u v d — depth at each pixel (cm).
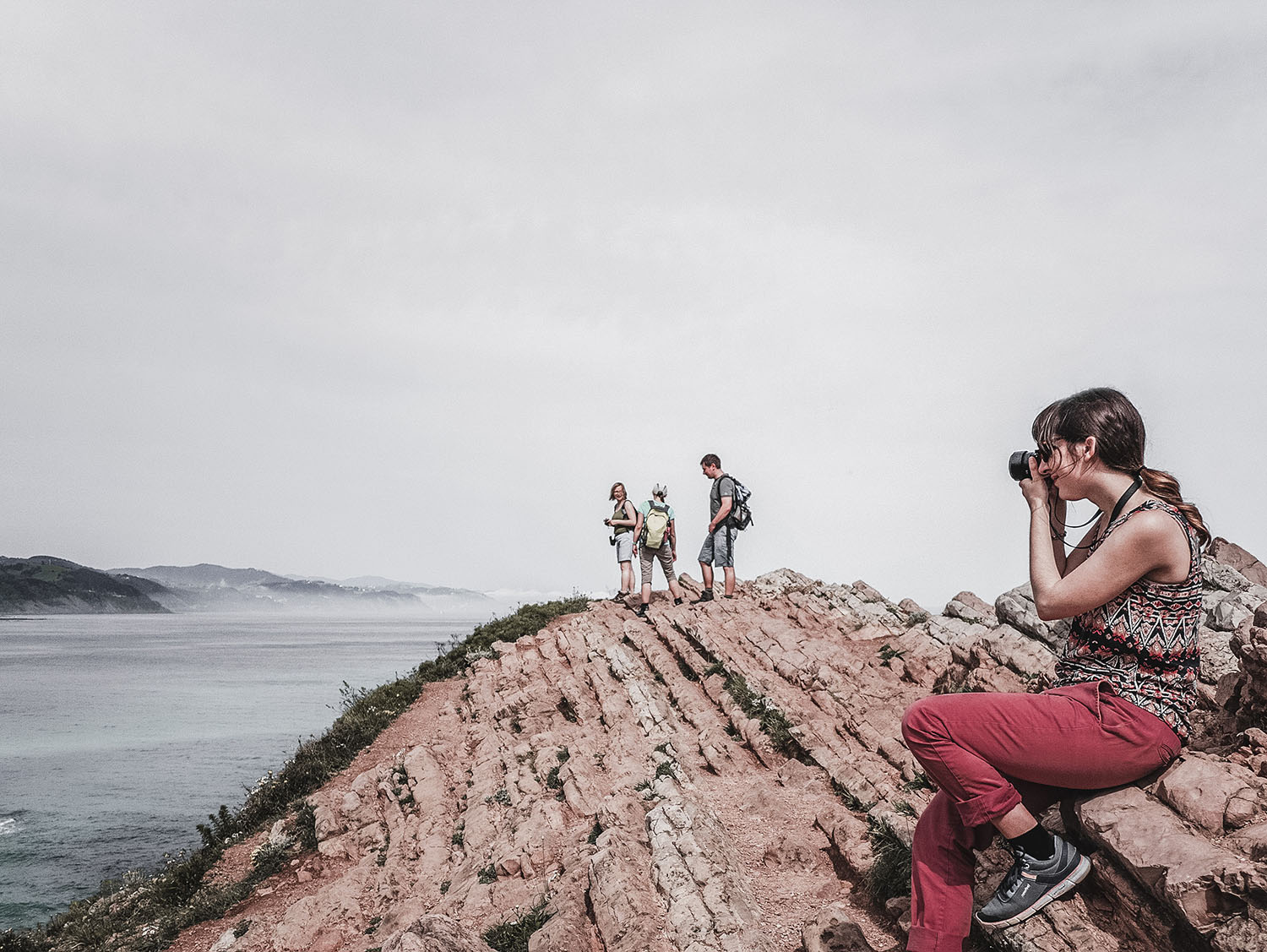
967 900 354
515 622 2005
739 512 1677
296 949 865
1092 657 339
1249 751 405
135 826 3650
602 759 1002
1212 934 302
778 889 597
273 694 9531
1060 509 372
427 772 1195
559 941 541
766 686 1085
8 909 2519
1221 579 904
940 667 1062
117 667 14250
